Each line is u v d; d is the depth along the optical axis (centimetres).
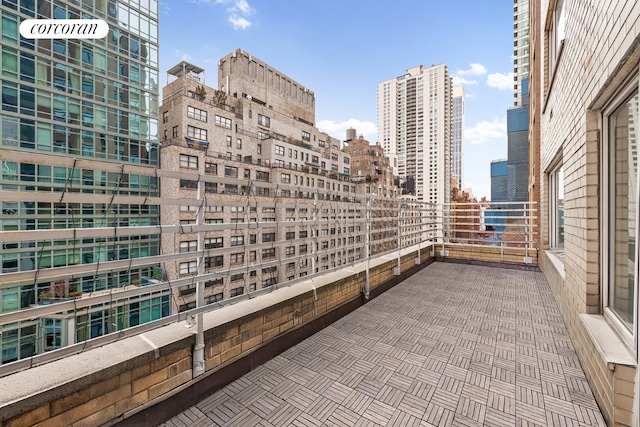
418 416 175
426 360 242
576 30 257
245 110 2970
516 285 489
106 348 161
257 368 229
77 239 132
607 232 214
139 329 152
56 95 1492
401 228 506
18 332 1148
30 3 1415
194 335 184
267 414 177
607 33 179
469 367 231
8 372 111
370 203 396
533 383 209
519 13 2980
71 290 1107
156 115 1898
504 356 249
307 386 205
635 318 152
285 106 3922
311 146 3647
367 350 260
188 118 2311
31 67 1416
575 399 191
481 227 719
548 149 462
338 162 4028
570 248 283
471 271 599
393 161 6769
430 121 8594
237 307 237
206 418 173
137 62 1802
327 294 319
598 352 179
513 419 172
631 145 183
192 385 184
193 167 1998
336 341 279
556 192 503
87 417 139
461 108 12888
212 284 1859
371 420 171
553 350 260
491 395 195
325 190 311
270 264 242
